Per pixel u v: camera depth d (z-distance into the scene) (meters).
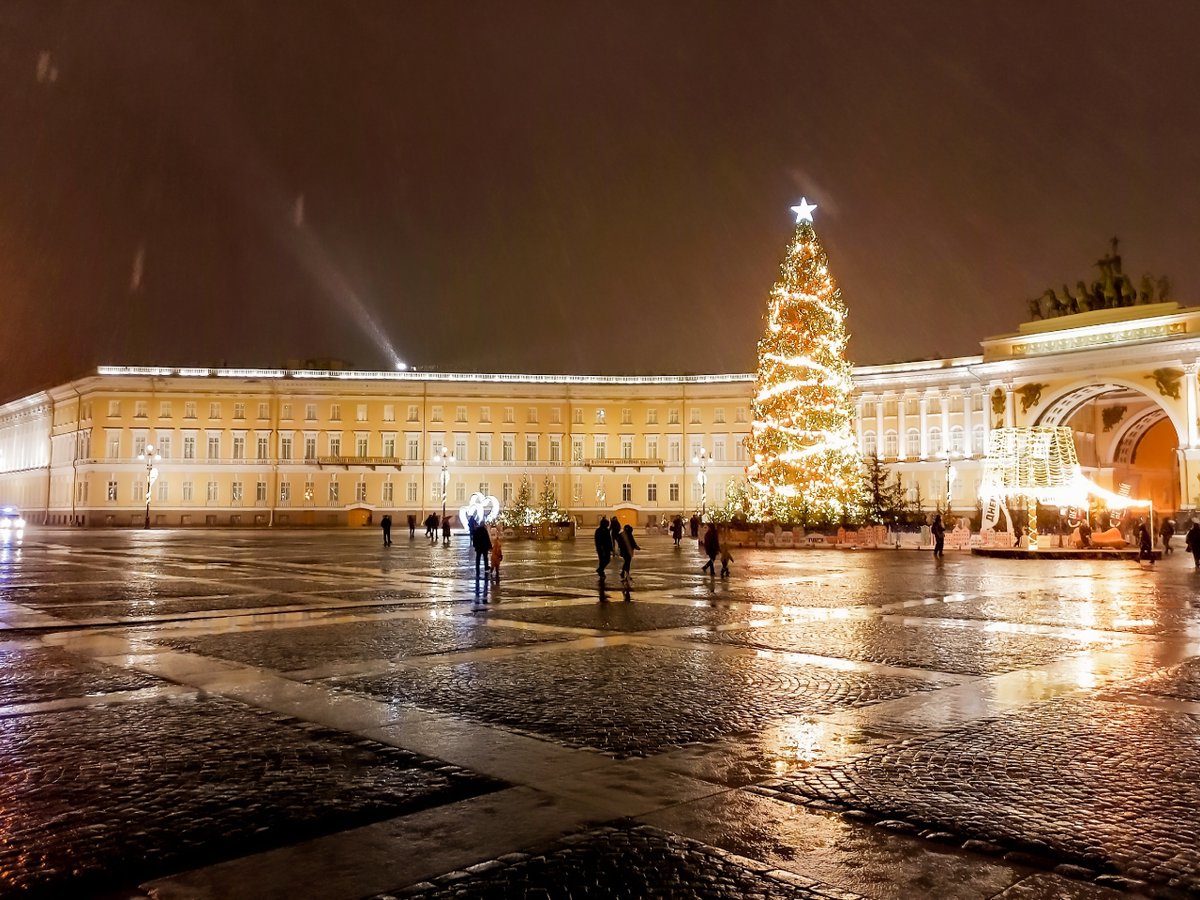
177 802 6.53
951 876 5.29
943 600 20.75
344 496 87.38
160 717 9.04
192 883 5.21
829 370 49.84
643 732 8.49
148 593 21.44
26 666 11.83
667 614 17.72
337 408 88.25
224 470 85.75
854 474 50.94
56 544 48.16
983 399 83.25
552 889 5.13
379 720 8.94
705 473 86.00
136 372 86.81
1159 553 39.34
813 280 50.50
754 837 5.88
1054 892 5.08
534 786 6.89
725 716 9.12
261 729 8.58
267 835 5.92
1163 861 5.50
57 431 95.19
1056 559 38.31
